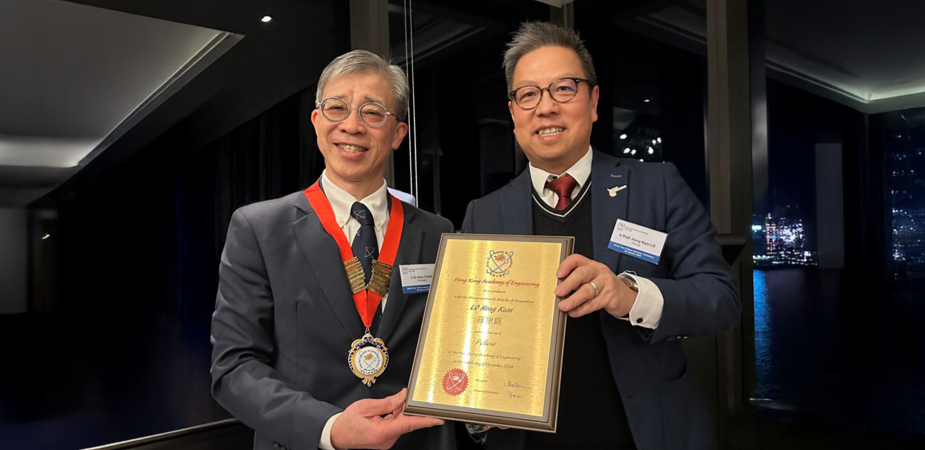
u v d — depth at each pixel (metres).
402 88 1.35
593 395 1.36
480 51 4.10
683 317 1.21
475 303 1.21
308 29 3.23
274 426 1.12
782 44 3.53
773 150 3.59
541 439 1.35
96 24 2.59
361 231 1.32
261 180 3.07
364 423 1.07
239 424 3.02
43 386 2.48
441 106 3.86
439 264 1.28
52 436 2.50
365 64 1.29
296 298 1.24
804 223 3.46
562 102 1.36
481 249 1.27
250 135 3.03
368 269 1.30
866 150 3.25
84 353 2.57
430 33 3.80
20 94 2.43
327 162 1.32
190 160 2.85
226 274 1.28
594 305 1.14
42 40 2.47
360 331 1.24
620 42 4.30
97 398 2.61
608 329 1.32
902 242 3.12
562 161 1.43
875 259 3.22
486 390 1.11
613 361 1.31
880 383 3.17
